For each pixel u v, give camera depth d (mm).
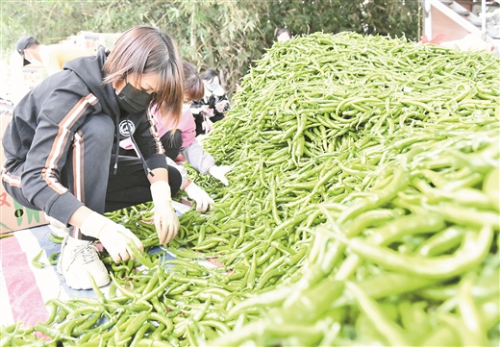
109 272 2012
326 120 2539
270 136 2771
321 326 752
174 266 1926
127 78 1821
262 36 8094
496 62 3250
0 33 7926
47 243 2514
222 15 7270
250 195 2521
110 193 2400
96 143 1911
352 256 880
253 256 1853
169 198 2178
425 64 3436
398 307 823
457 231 856
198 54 7727
